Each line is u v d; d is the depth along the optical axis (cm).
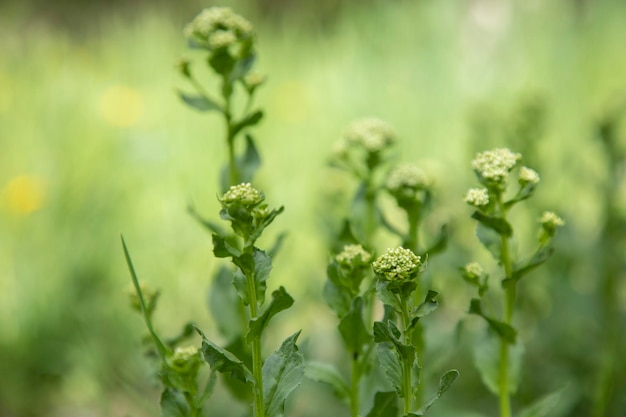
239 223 182
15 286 459
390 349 178
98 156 596
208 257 503
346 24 880
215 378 202
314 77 785
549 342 366
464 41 842
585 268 417
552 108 643
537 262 223
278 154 636
